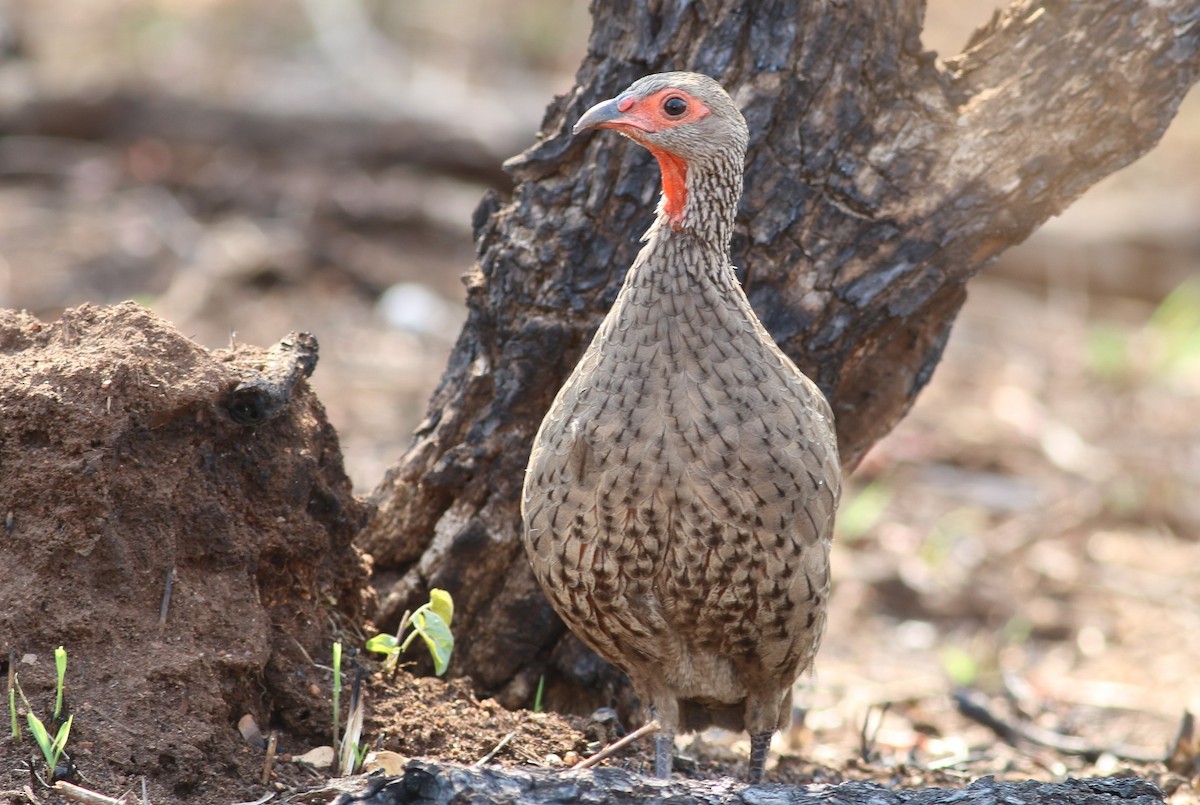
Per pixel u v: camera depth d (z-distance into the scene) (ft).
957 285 28.68
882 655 43.52
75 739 21.53
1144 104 26.76
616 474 22.76
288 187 74.23
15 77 82.94
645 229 27.89
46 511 22.74
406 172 77.46
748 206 27.58
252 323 61.82
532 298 28.32
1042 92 26.99
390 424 54.03
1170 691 40.81
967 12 104.83
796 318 27.78
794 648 24.81
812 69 27.14
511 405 28.55
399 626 29.07
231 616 23.86
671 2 27.55
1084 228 75.25
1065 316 73.82
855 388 29.78
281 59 94.84
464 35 102.17
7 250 66.08
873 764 32.60
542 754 25.18
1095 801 20.76
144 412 23.32
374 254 70.59
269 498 24.99
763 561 23.22
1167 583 48.16
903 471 55.52
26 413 22.76
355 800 19.24
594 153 27.99
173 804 21.50
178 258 66.28
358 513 27.04
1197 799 29.45
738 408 22.84
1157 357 67.26
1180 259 74.13
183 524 23.80
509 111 79.46
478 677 29.45
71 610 22.48
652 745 28.66
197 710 22.66
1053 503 53.36
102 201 73.26
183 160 76.95
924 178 27.30
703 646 24.98
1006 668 42.63
